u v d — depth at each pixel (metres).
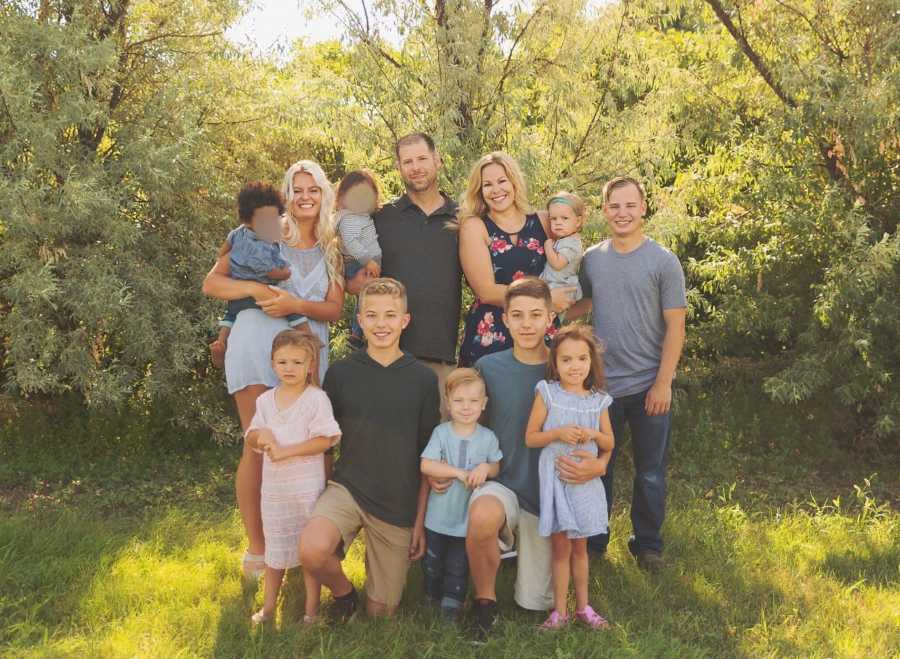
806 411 7.86
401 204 4.12
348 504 3.54
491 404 3.73
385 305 3.59
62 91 6.62
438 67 6.66
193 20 7.26
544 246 4.14
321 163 8.84
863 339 6.38
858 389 6.66
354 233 4.02
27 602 3.76
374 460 3.59
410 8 6.76
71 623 3.57
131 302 6.64
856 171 6.91
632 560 4.42
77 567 4.12
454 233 4.09
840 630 3.63
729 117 7.46
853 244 6.46
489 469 3.57
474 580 3.54
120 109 7.13
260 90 7.73
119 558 4.31
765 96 7.54
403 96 6.77
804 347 7.60
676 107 7.39
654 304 4.17
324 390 3.72
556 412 3.54
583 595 3.60
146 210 7.19
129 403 7.65
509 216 4.12
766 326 7.41
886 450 7.24
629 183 4.12
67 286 6.37
